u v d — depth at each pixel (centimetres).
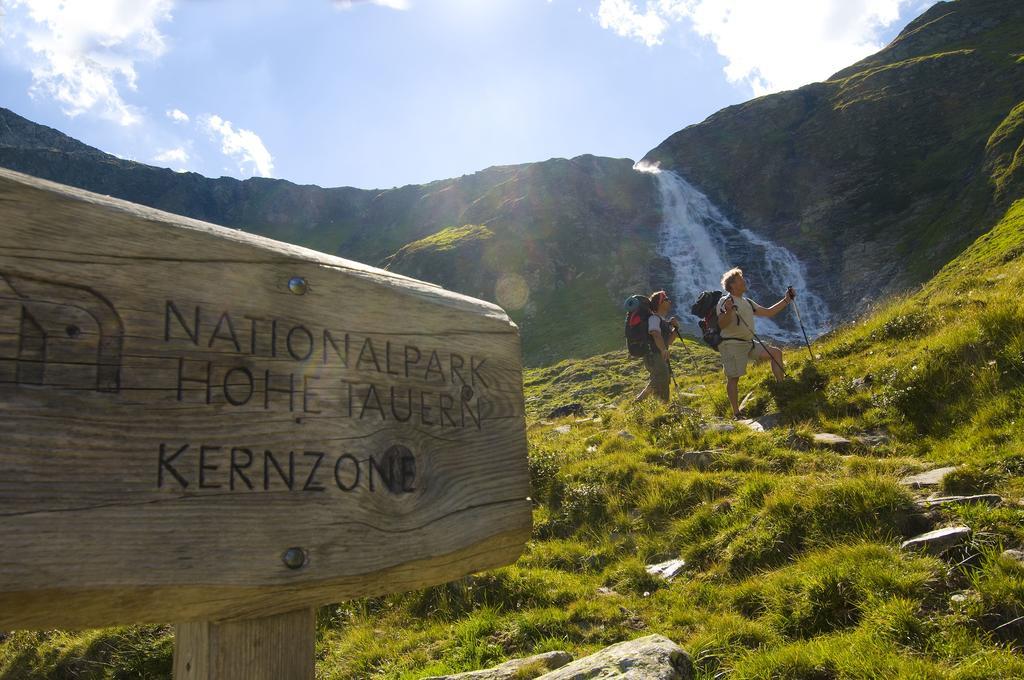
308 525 194
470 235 8438
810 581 570
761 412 1189
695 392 1546
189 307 183
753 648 539
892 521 643
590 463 1013
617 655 441
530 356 5888
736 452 975
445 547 224
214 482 179
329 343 209
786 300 1312
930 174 7369
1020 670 424
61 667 867
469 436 238
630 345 1378
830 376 1178
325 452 201
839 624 535
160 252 181
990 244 4047
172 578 169
